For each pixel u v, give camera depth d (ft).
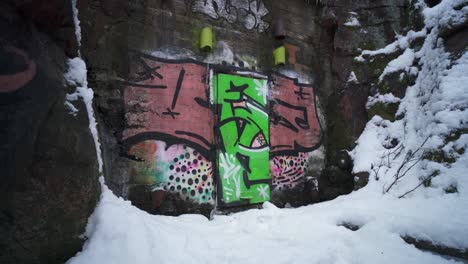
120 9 11.52
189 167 12.39
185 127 12.47
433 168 11.81
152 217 9.73
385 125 15.05
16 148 6.08
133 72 11.59
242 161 13.83
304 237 9.57
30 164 6.57
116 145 11.02
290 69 16.11
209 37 12.94
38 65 6.73
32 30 7.04
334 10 17.21
